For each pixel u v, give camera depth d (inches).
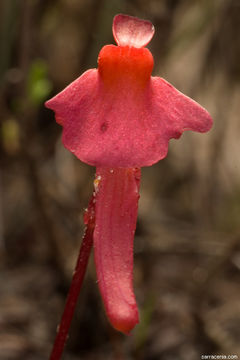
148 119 3.4
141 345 6.2
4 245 9.0
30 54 7.1
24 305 7.5
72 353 6.8
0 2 6.9
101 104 3.4
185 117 3.4
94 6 7.4
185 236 9.2
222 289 8.4
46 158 8.6
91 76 3.4
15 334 6.9
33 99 6.2
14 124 6.9
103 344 6.9
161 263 9.0
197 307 6.9
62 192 8.1
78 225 7.6
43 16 8.1
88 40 7.5
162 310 7.4
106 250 3.5
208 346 6.8
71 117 3.4
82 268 3.7
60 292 7.5
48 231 7.4
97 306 6.8
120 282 3.5
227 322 7.5
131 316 3.4
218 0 8.3
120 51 3.4
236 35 9.1
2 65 6.9
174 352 6.8
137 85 3.4
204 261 8.9
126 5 7.3
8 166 9.3
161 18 7.5
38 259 8.8
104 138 3.3
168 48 8.0
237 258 7.1
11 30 6.9
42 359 6.6
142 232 8.0
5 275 8.4
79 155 3.3
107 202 3.5
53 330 7.1
